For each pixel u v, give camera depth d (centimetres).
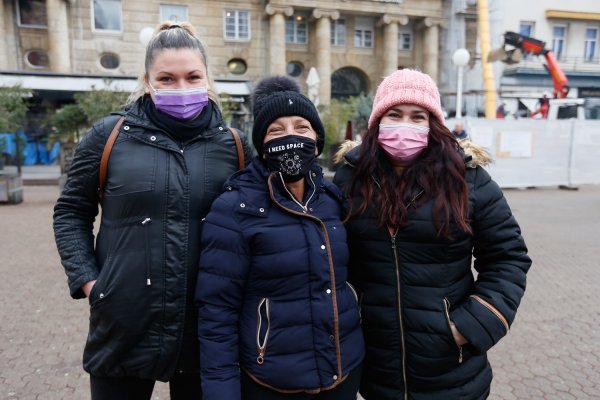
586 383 352
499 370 371
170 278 192
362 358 202
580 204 1234
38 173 1867
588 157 1569
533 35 3081
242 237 186
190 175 195
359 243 208
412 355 201
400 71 210
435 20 3092
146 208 190
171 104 192
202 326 187
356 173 209
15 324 451
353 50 3098
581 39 3133
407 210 198
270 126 193
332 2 2867
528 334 436
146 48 199
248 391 193
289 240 187
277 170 191
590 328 450
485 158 207
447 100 3095
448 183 196
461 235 198
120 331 192
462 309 199
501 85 3052
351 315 198
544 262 690
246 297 193
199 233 196
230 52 2806
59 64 2473
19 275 610
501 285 199
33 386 339
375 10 2969
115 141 194
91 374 204
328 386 188
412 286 200
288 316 186
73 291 196
